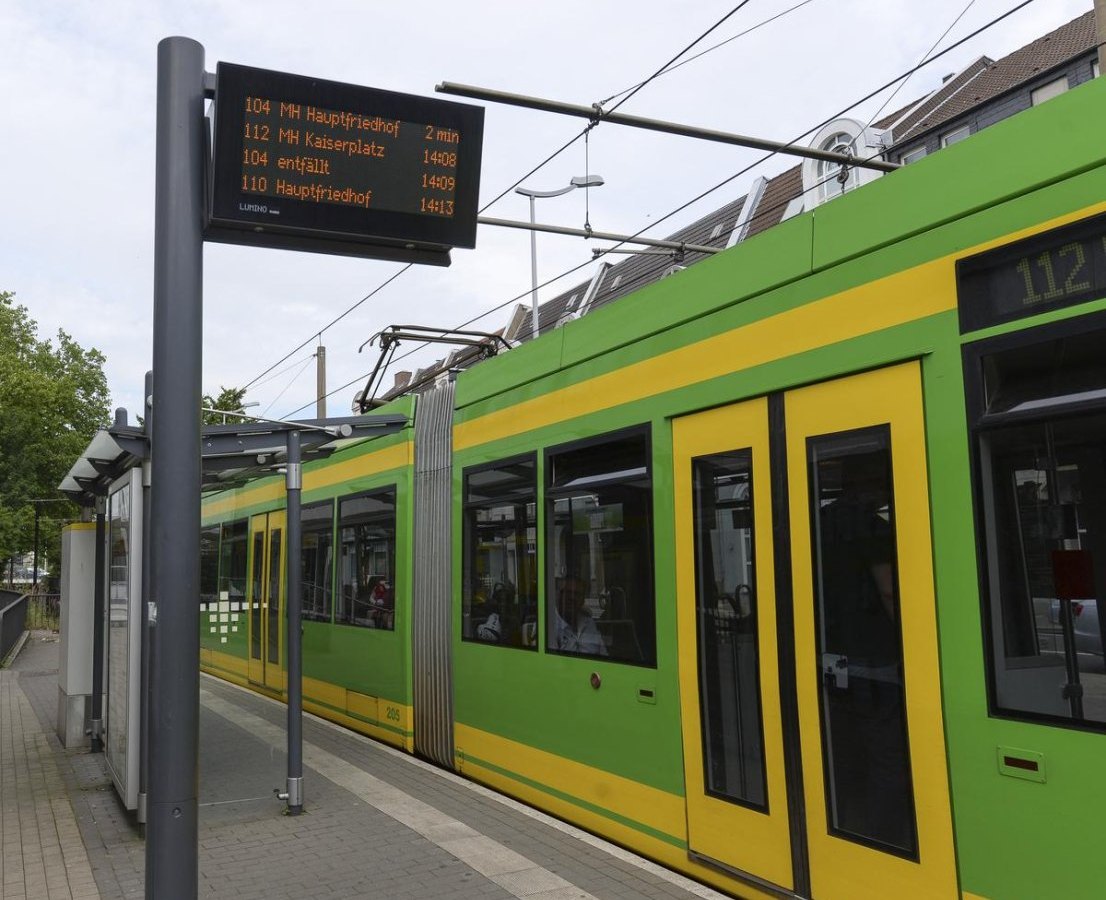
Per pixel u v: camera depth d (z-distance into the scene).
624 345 6.11
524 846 6.11
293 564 7.53
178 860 3.59
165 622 3.64
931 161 4.10
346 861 6.04
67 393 44.09
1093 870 3.29
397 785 7.93
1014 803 3.56
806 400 4.65
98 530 10.41
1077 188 3.53
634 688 5.83
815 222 4.67
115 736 7.96
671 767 5.49
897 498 4.12
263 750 9.84
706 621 5.25
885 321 4.24
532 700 7.01
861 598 4.27
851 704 4.29
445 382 9.15
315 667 11.95
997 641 3.67
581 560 6.48
